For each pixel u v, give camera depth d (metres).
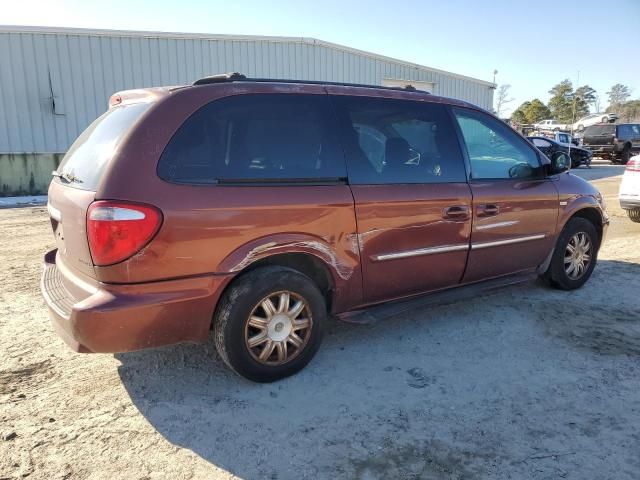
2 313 4.62
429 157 3.97
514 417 3.01
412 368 3.62
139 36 17.48
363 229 3.54
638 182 8.77
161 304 2.87
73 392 3.27
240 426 2.92
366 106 3.75
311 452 2.70
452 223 3.99
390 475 2.52
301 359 3.47
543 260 4.89
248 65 19.34
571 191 4.96
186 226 2.89
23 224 9.54
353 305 3.70
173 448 2.72
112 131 3.11
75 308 2.77
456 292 4.23
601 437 2.82
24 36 16.14
